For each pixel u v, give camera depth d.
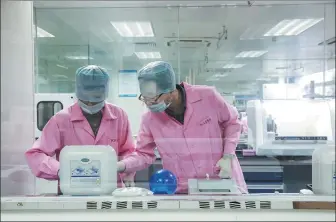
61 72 3.79
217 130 1.48
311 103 1.71
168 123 1.43
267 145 1.59
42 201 0.86
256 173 1.38
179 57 3.62
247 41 3.79
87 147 0.96
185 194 0.92
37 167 1.11
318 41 3.37
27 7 1.38
